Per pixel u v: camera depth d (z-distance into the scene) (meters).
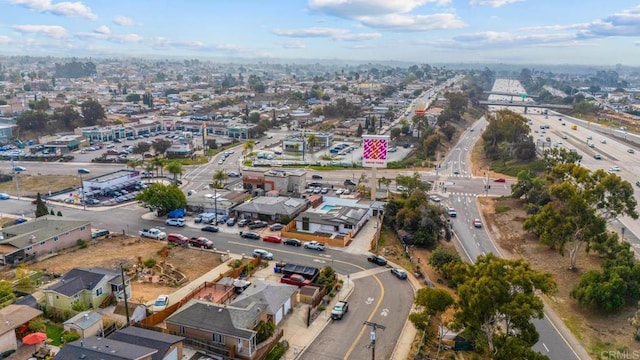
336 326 62.06
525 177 122.38
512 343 45.88
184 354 53.81
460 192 134.75
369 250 89.06
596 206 87.88
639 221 106.19
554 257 88.38
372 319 63.94
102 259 82.56
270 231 98.62
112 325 58.53
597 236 80.94
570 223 79.81
